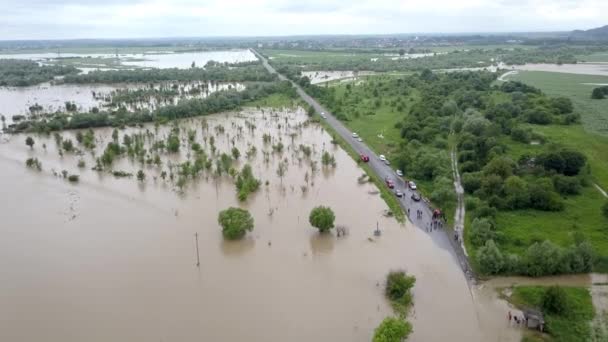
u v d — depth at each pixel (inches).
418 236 4603.8
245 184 5561.0
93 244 4419.3
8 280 3828.7
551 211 4899.1
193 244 4431.6
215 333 3216.0
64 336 3191.4
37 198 5531.5
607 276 3836.1
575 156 5743.1
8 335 3203.7
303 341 3134.8
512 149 6727.4
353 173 6432.1
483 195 5206.7
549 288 3432.6
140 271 3969.0
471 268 4018.2
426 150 6707.7
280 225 4827.8
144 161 6855.3
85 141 7647.6
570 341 3095.5
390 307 3496.6
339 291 3693.4
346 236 4594.0
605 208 4712.1
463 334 3221.0
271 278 3873.0
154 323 3316.9
